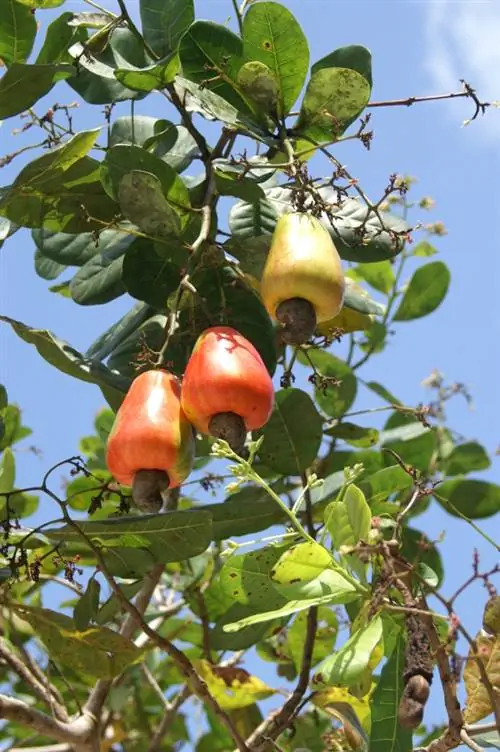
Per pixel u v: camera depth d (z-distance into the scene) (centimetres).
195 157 347
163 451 276
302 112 327
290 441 355
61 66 328
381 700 271
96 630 310
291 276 279
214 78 327
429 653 246
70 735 309
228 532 326
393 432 412
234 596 308
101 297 362
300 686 321
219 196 336
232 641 339
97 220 315
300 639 392
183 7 332
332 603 268
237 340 283
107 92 351
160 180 319
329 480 369
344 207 349
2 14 347
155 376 286
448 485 409
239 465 274
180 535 308
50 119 354
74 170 331
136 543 313
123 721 449
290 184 329
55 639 314
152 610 418
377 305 372
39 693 321
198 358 280
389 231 315
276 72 329
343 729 337
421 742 386
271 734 314
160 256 332
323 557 267
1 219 347
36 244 366
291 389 355
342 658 257
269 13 325
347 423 397
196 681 301
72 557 355
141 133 370
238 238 326
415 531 393
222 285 333
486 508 407
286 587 267
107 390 329
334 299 283
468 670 268
